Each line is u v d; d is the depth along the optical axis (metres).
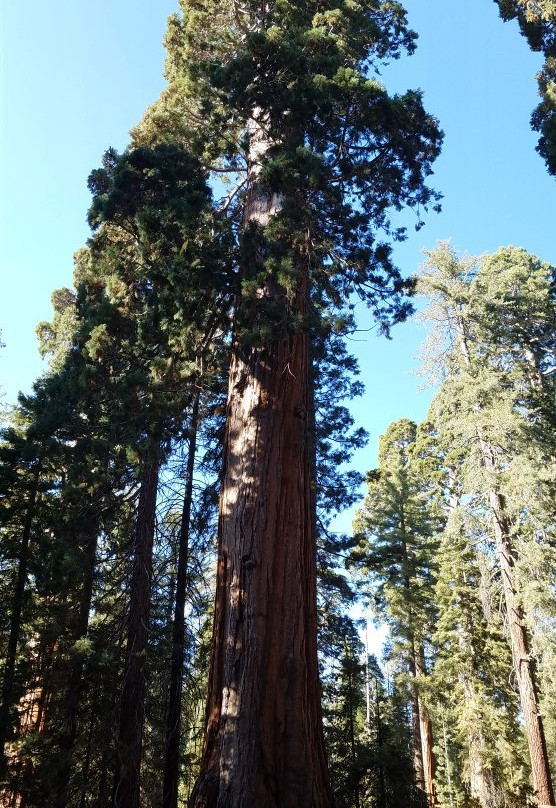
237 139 10.26
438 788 27.47
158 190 10.66
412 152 9.52
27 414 17.77
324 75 9.37
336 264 9.46
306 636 6.99
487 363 21.25
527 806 17.27
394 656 24.70
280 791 5.98
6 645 15.28
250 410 7.89
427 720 24.34
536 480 17.77
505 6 13.50
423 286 21.94
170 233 9.27
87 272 15.26
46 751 12.28
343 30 10.49
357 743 17.09
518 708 22.20
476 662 22.14
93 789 11.20
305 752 6.27
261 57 9.09
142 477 12.59
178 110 13.07
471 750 20.67
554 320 21.44
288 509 7.48
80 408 13.05
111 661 11.35
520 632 17.80
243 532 7.16
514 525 18.56
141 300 12.56
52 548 12.87
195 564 13.80
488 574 18.92
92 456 12.36
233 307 9.34
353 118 9.27
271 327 7.87
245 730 6.12
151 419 9.91
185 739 13.50
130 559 12.70
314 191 8.63
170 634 12.97
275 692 6.45
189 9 13.35
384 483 28.31
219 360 11.73
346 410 15.64
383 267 9.49
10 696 13.45
